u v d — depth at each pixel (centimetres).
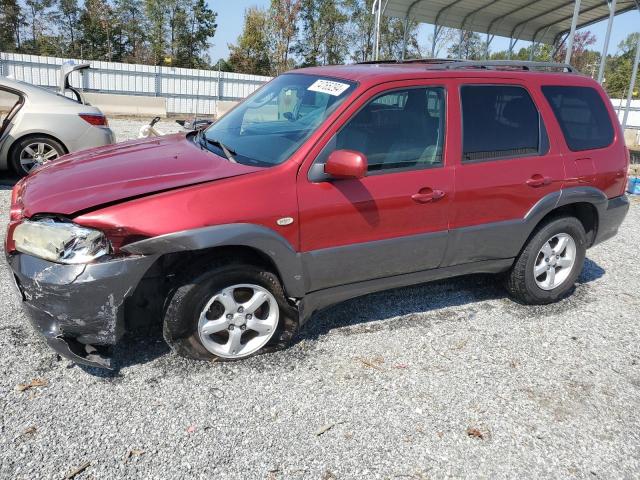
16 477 247
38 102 763
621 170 472
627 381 360
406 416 309
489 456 283
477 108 399
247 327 346
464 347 390
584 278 547
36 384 313
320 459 272
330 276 358
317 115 360
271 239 323
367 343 386
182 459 266
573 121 448
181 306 321
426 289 488
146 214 296
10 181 793
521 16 1664
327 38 4962
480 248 414
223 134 405
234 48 4703
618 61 5703
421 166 374
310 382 335
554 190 430
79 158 376
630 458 289
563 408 327
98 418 290
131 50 5172
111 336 307
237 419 297
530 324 433
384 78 367
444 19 1730
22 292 311
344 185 345
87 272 290
